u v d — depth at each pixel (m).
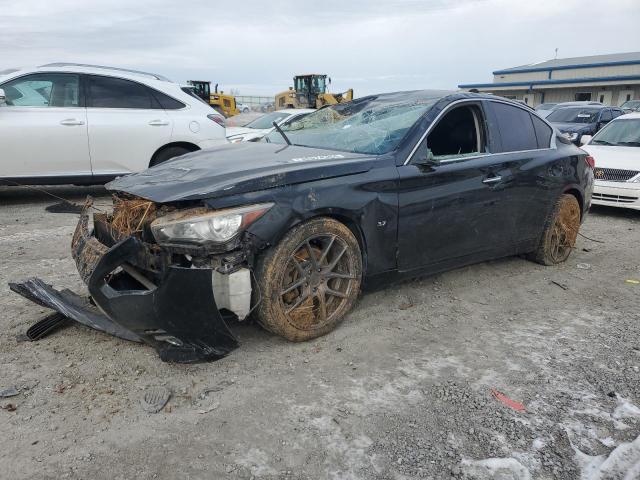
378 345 3.58
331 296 3.66
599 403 2.98
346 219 3.62
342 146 4.19
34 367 3.13
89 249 3.32
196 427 2.66
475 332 3.86
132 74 8.12
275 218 3.18
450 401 2.96
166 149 8.27
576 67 47.84
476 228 4.45
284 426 2.69
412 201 3.90
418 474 2.39
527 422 2.78
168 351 3.08
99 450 2.47
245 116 15.53
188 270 2.90
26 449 2.45
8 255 5.21
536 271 5.29
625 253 6.16
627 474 2.42
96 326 3.31
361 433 2.66
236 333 3.64
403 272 4.02
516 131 4.90
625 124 9.51
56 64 7.64
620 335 3.87
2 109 7.14
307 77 27.81
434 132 4.34
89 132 7.56
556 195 5.20
